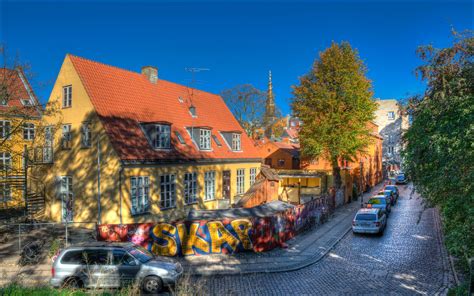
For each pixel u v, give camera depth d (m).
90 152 21.98
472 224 8.83
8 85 22.80
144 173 22.33
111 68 25.56
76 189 22.59
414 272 14.49
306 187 41.38
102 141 21.44
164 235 16.95
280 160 48.12
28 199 23.70
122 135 22.03
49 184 24.11
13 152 23.38
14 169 23.67
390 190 36.34
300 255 17.25
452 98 10.58
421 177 11.01
